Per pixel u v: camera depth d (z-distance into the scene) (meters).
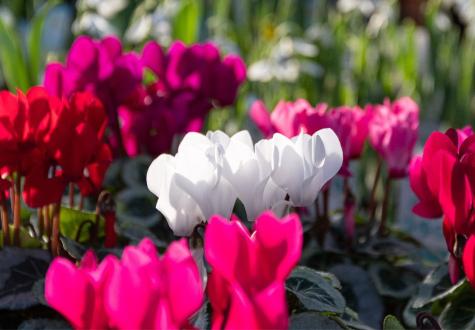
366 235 0.87
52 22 1.56
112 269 0.50
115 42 0.90
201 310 0.62
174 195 0.61
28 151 0.70
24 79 1.26
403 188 1.38
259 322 0.50
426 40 2.08
